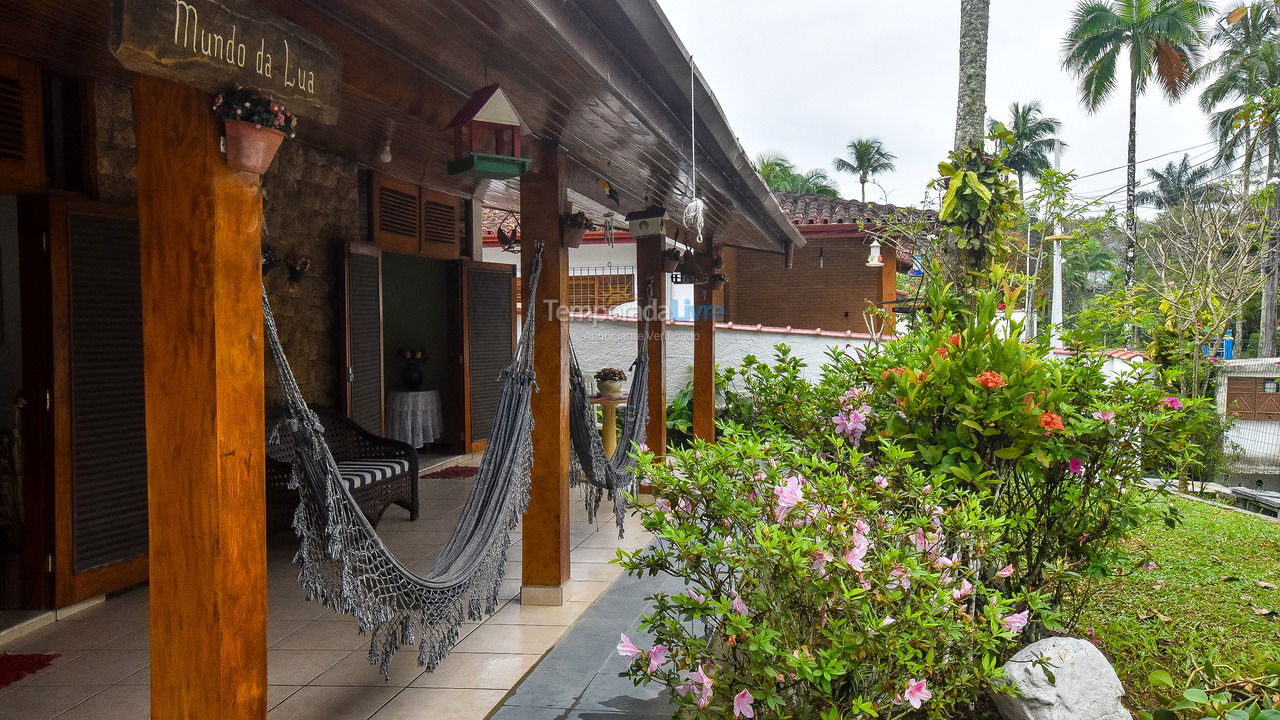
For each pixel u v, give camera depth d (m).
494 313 8.40
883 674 2.00
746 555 2.04
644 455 2.29
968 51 5.99
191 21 1.48
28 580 3.48
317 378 5.65
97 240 3.64
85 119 3.66
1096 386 3.13
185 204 1.60
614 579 4.20
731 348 9.64
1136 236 10.48
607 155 3.84
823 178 31.86
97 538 3.65
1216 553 4.75
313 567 2.12
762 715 2.03
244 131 1.62
